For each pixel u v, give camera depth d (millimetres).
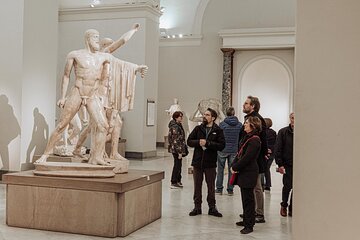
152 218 5172
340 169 1276
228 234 4637
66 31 13914
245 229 4672
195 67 17750
